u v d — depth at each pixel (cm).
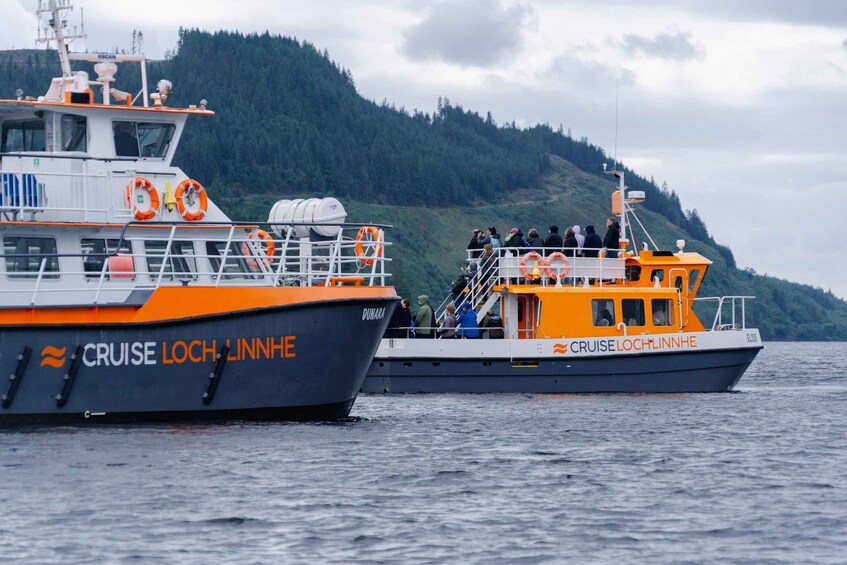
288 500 3325
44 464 3653
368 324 4566
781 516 3278
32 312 4156
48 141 4656
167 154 4750
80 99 4606
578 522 3177
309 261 4706
